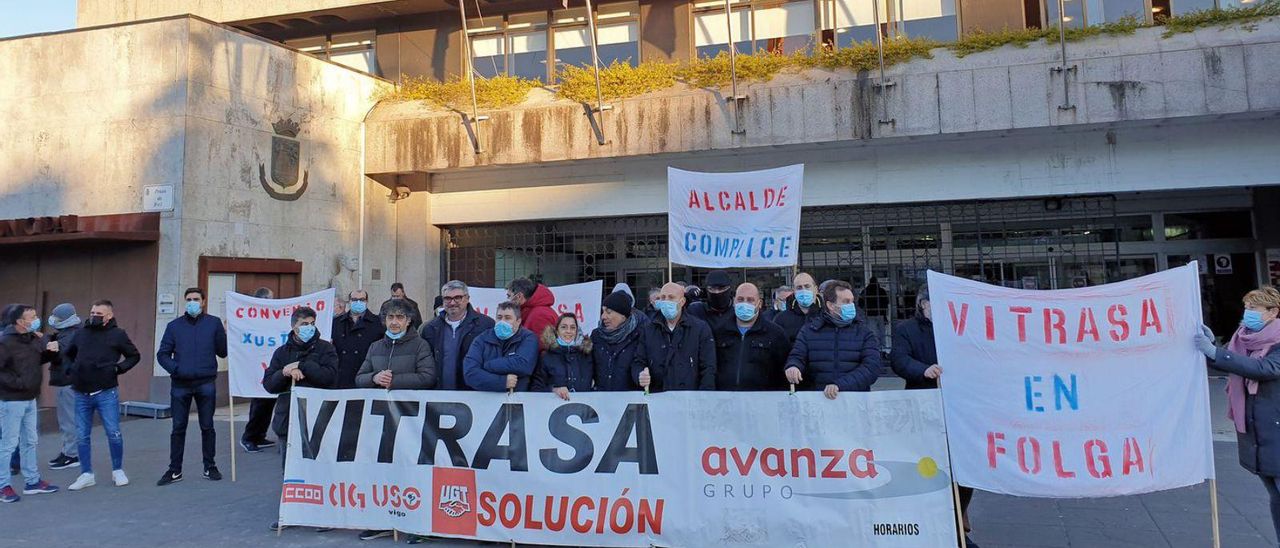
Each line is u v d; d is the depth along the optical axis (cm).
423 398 520
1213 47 1127
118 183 1183
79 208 1200
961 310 463
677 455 473
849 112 1259
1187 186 1215
